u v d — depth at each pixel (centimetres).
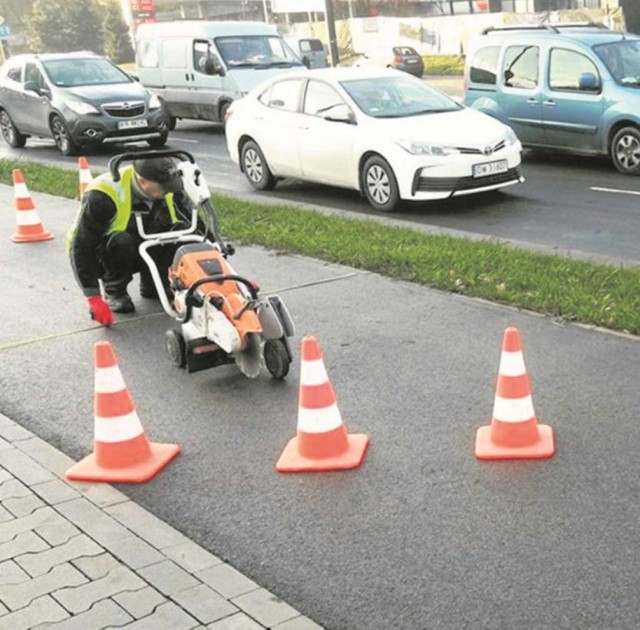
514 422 486
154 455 508
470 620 357
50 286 874
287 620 359
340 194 1291
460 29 3903
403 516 436
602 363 604
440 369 612
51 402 600
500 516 430
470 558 398
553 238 970
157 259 727
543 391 566
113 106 1828
